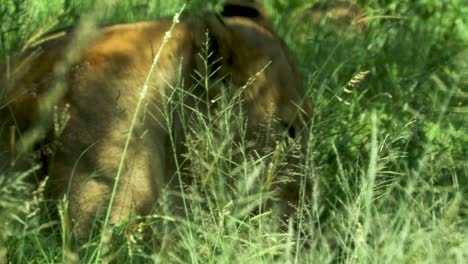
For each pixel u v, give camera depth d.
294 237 11.46
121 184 10.55
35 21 15.05
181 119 10.89
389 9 17.66
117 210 10.51
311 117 12.15
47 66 10.62
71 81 10.59
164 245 10.34
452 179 12.96
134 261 10.38
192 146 10.80
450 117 15.23
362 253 10.44
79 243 10.29
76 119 10.50
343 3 17.83
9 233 10.09
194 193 10.72
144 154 10.72
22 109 10.48
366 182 11.23
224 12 12.01
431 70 16.06
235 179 11.05
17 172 10.34
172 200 11.05
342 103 14.48
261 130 11.57
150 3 17.47
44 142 10.45
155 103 10.93
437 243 10.74
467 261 10.57
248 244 10.73
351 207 11.31
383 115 14.60
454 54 16.78
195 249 10.48
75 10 15.09
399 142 13.61
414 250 10.55
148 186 10.68
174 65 11.17
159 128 10.94
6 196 9.94
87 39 10.73
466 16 17.97
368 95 15.45
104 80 10.70
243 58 11.51
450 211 11.21
